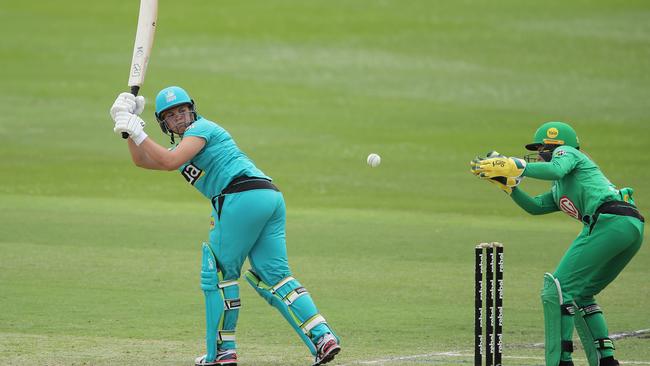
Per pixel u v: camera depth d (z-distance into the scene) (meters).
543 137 26.86
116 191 68.81
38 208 60.44
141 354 27.41
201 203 64.75
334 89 108.81
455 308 34.94
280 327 32.00
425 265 43.78
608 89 109.31
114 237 50.19
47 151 82.75
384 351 28.33
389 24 137.50
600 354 26.22
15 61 118.00
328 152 83.38
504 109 101.06
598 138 89.12
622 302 36.12
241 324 32.44
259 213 26.14
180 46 125.81
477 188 70.81
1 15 139.50
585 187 25.70
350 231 53.69
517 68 118.44
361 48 127.06
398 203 65.12
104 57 121.00
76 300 35.44
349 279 40.34
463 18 140.75
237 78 112.12
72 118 95.56
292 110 99.75
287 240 50.53
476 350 23.86
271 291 26.75
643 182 72.31
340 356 27.61
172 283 38.81
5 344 28.48
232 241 26.20
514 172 25.17
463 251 47.59
